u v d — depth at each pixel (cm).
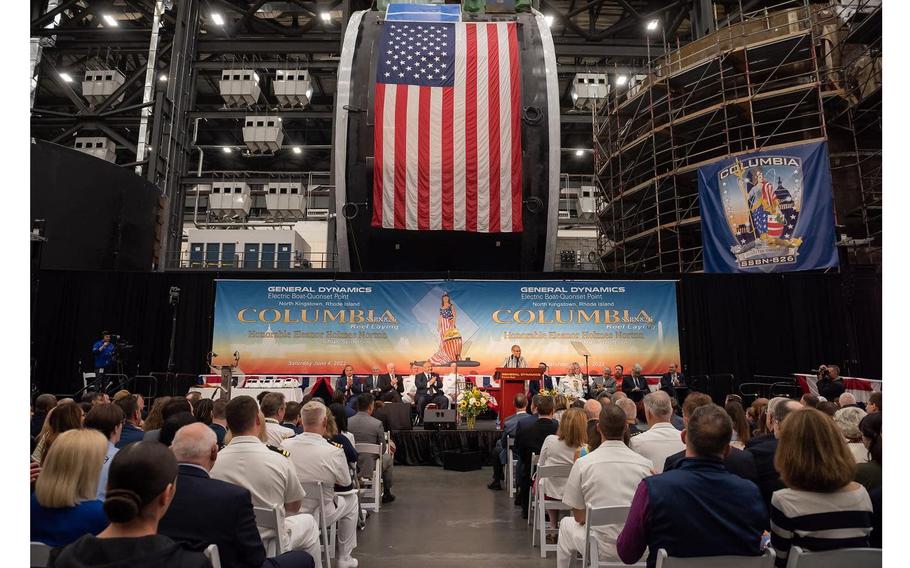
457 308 1525
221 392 1166
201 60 2938
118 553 187
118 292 1510
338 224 1641
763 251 1739
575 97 2741
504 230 1611
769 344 1520
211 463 302
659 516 260
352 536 538
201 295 1518
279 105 2855
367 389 1361
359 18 1809
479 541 609
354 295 1528
